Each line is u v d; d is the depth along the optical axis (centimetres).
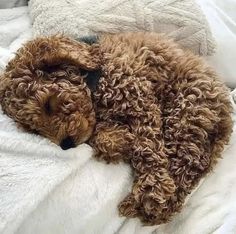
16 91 48
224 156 57
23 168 48
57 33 55
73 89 48
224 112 54
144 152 50
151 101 51
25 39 64
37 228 47
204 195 53
